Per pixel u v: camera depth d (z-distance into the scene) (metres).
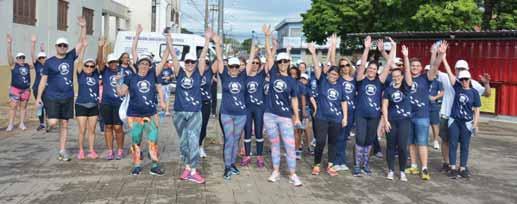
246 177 8.71
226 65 8.88
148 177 8.48
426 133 8.92
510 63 17.89
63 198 7.14
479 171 9.74
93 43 31.02
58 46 9.43
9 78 19.84
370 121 8.94
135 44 9.41
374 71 8.83
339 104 8.88
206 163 9.78
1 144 11.23
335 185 8.38
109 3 34.91
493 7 22.95
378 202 7.40
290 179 8.43
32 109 18.06
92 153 9.88
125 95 8.82
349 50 26.95
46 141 11.73
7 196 7.16
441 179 8.96
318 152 8.99
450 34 17.66
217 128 12.35
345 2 26.28
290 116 8.34
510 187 8.49
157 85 8.70
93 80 9.70
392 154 8.84
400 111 8.69
